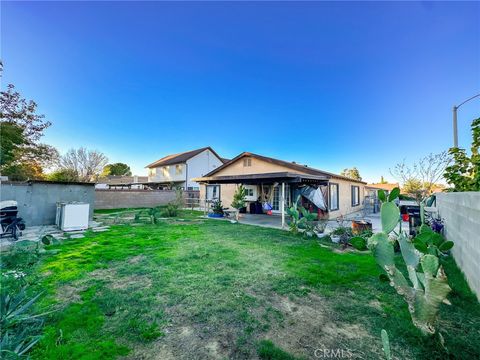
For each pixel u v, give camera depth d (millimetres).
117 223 9891
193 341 2262
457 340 2238
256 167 14547
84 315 2650
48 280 3631
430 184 10156
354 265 4484
